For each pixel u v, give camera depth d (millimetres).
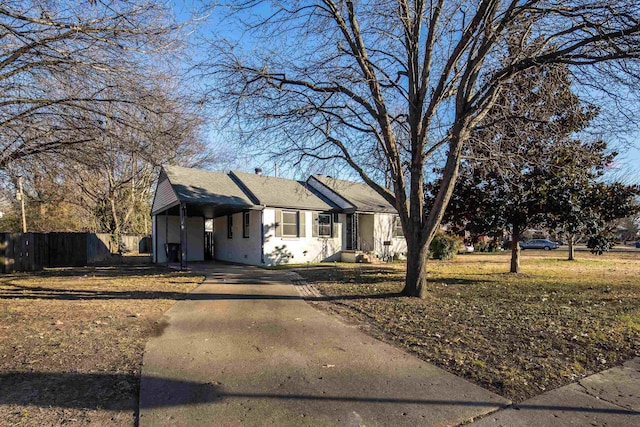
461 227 13242
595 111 8938
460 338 5078
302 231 18344
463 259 21750
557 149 9258
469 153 9398
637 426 2865
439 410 3102
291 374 3881
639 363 4172
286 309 7184
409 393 3424
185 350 4680
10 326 5738
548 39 7637
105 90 7105
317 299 8250
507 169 9000
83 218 28531
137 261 19875
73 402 3258
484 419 2969
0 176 7840
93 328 5672
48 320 6148
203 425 2865
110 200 22641
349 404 3207
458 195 12172
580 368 4020
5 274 13609
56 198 15797
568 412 3082
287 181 20938
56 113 7062
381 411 3082
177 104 7633
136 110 7477
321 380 3721
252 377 3801
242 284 10672
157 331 5566
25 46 6027
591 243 11297
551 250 38219
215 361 4277
